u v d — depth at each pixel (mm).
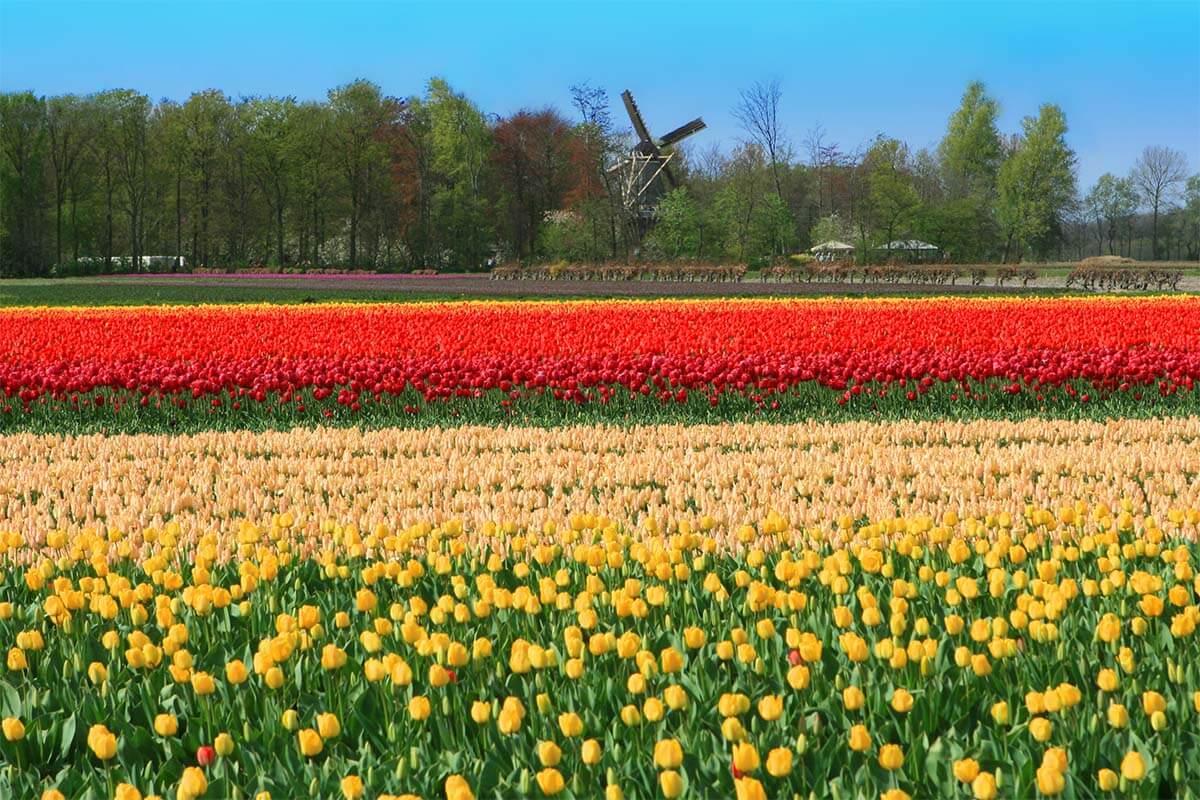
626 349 24844
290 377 19109
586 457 14680
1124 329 26266
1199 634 7125
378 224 114875
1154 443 14680
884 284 62219
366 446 16172
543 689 6508
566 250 101125
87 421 19266
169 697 6734
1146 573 7973
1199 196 130750
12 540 9383
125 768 6020
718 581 7723
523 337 26625
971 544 9422
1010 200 113812
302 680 6879
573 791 5461
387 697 6516
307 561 9367
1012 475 12594
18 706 6516
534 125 118375
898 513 11359
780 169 113375
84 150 105375
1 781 5824
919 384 19625
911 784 5516
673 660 6160
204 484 12797
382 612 8258
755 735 5977
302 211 113750
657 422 18844
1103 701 6332
